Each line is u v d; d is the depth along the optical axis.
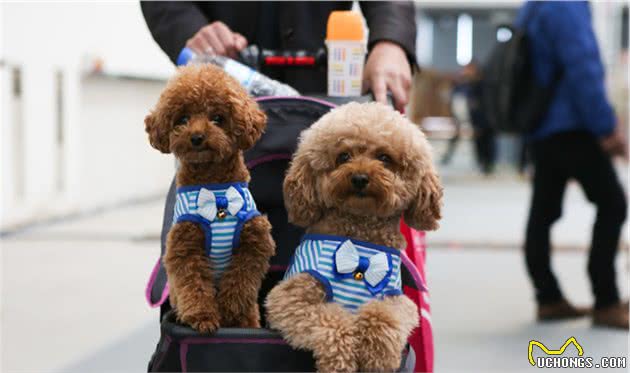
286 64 2.72
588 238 7.55
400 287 2.13
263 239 2.15
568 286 5.62
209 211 2.08
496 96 4.85
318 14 2.96
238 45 2.60
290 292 2.03
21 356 3.76
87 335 4.16
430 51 27.25
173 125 2.04
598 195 4.55
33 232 7.62
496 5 20.92
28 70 7.87
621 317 4.51
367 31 2.94
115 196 10.23
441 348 4.06
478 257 6.71
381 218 2.10
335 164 2.07
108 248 6.86
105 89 9.78
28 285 5.36
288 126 2.38
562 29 4.48
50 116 8.38
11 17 7.47
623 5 15.51
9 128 7.58
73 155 8.88
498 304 5.09
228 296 2.09
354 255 2.05
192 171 2.12
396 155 2.05
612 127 4.48
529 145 4.84
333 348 1.92
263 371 1.97
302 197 2.12
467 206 10.43
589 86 4.42
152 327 4.35
